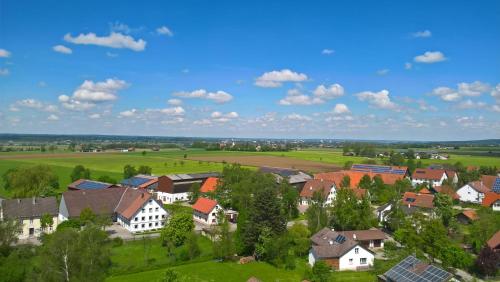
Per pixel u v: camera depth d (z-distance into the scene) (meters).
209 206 117.81
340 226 102.00
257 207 89.06
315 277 71.12
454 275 73.69
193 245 85.62
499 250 80.19
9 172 158.00
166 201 156.00
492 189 158.75
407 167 199.75
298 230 91.62
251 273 76.75
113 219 117.75
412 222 93.62
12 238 75.44
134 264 80.31
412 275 64.62
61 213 116.50
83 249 63.12
